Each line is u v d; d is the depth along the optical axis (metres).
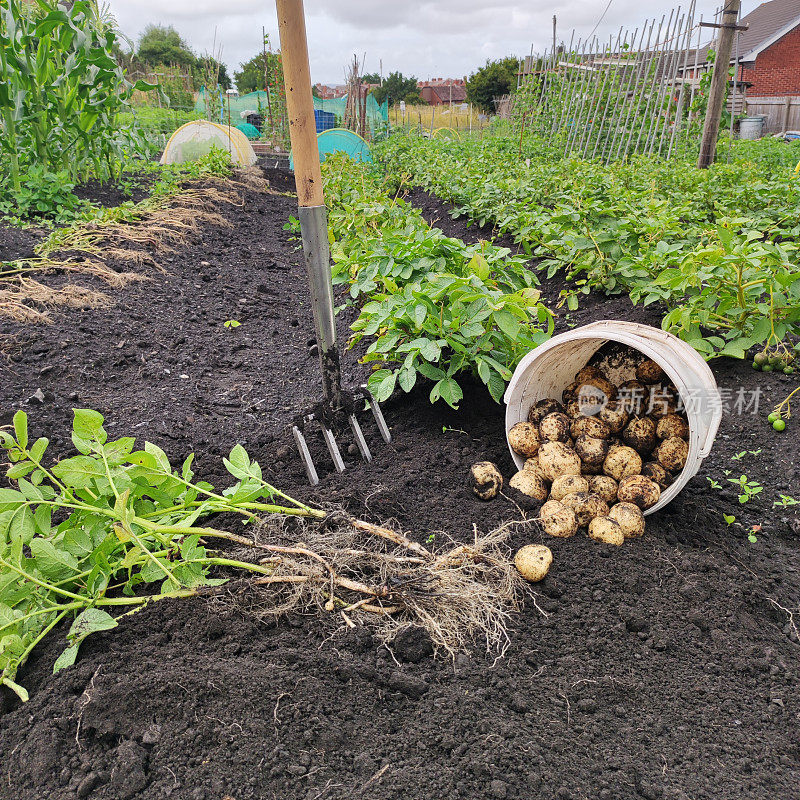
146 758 1.77
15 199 7.96
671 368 2.44
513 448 3.05
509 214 7.45
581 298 5.75
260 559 2.47
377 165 15.62
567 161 11.36
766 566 2.67
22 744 1.81
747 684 2.10
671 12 14.44
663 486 2.80
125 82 9.64
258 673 1.98
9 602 2.12
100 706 1.87
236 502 2.56
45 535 2.29
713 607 2.37
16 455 2.31
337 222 7.36
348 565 2.42
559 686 2.05
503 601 2.36
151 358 4.79
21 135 8.67
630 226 5.52
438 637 2.19
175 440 3.61
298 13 2.63
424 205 11.20
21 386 4.09
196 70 28.50
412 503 2.89
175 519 2.61
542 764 1.77
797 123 26.08
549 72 18.48
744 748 1.87
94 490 2.42
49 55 8.75
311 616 2.28
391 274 3.95
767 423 3.67
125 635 2.15
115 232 7.35
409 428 3.57
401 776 1.72
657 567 2.52
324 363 3.34
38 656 2.10
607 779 1.75
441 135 23.06
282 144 21.81
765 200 7.05
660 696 2.04
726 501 3.15
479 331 3.24
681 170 9.78
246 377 4.66
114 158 10.69
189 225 8.38
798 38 36.44
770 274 3.86
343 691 1.97
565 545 2.61
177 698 1.90
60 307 5.36
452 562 2.45
